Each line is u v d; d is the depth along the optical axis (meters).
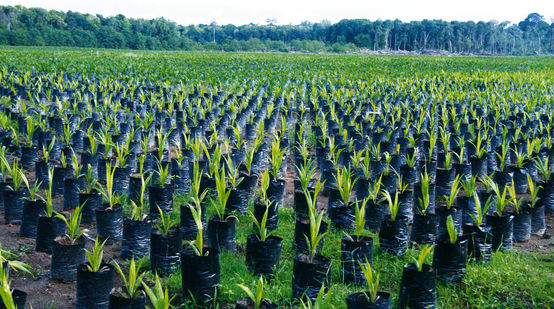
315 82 27.11
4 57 40.88
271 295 5.34
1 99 17.50
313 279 5.20
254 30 162.00
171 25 139.88
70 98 19.17
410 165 9.36
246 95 20.09
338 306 5.10
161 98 18.11
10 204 7.55
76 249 5.77
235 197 7.80
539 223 7.55
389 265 6.27
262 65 43.00
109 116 14.54
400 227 6.48
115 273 5.89
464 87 25.86
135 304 4.56
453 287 5.70
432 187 8.36
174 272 5.90
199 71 31.86
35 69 29.75
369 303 4.53
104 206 7.09
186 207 6.95
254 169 10.55
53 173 8.75
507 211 7.58
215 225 6.40
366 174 8.60
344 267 5.81
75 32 108.75
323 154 11.05
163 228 6.36
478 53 144.50
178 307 5.15
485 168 10.40
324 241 6.83
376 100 19.70
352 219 7.31
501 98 18.44
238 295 5.32
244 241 6.91
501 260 6.38
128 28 118.62
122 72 30.45
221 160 9.77
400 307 5.20
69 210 8.12
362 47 142.62
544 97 19.27
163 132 13.23
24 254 6.36
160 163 9.19
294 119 17.66
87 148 11.27
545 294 5.39
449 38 148.25
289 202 8.96
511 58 79.75
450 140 12.71
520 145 11.78
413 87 23.36
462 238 5.96
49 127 13.90
